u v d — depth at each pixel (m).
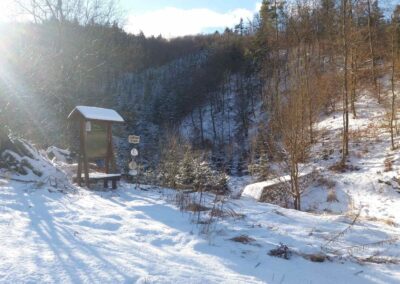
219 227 7.31
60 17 26.61
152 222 7.46
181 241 6.36
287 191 17.48
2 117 15.98
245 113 48.88
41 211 7.84
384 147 22.98
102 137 12.39
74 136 24.03
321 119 30.34
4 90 19.81
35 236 5.84
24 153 12.53
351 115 28.88
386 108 26.97
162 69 86.94
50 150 18.20
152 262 5.04
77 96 27.28
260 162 24.55
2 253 4.83
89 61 28.62
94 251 5.27
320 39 37.56
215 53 74.00
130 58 37.41
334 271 5.73
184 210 8.70
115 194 10.82
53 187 10.79
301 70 24.34
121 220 7.48
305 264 5.88
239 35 85.06
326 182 20.30
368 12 32.12
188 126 57.66
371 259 6.38
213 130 51.59
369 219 11.20
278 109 19.23
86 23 29.16
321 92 29.56
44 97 23.91
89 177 11.52
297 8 39.00
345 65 24.16
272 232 7.38
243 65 61.66
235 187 21.80
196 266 5.17
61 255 4.95
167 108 64.19
